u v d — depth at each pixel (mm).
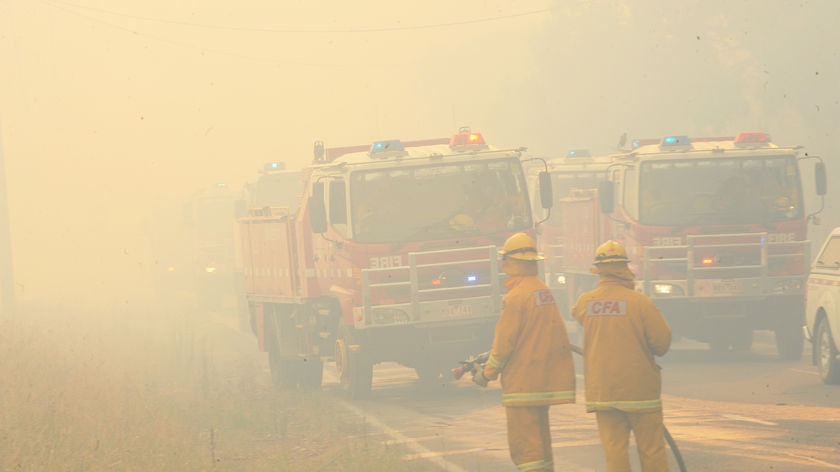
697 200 34312
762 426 20422
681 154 34562
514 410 13805
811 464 16547
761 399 24516
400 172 28344
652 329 12875
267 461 18797
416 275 27828
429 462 18219
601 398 12977
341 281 28703
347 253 28141
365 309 27719
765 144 34906
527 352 13781
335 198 28391
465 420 23531
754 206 34125
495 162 28656
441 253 28000
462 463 18016
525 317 13781
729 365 32250
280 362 32656
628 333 12898
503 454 18750
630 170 35312
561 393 13766
